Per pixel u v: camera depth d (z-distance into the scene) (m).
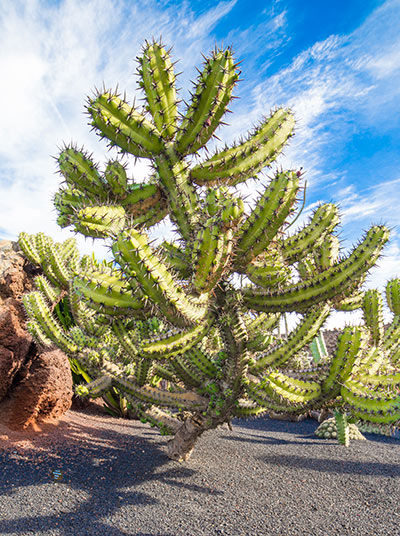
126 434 4.51
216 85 2.82
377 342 4.99
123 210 2.99
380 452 4.60
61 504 2.58
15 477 2.88
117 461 3.47
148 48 2.99
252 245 2.82
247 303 3.10
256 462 3.84
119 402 5.82
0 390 3.84
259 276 3.03
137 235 2.32
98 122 2.84
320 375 3.29
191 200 3.07
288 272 3.16
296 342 3.10
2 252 4.68
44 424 4.12
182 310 2.44
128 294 2.64
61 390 4.30
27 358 4.26
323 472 3.63
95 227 2.77
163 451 3.95
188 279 3.09
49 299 4.52
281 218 2.73
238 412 3.59
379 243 2.80
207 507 2.71
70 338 3.91
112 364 3.85
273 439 5.24
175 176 3.03
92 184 3.03
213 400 3.31
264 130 3.12
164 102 2.99
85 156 3.05
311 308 3.16
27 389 3.94
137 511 2.58
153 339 2.77
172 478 3.21
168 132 3.00
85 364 3.79
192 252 2.63
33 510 2.46
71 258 5.25
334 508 2.80
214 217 2.55
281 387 3.06
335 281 2.84
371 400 2.82
